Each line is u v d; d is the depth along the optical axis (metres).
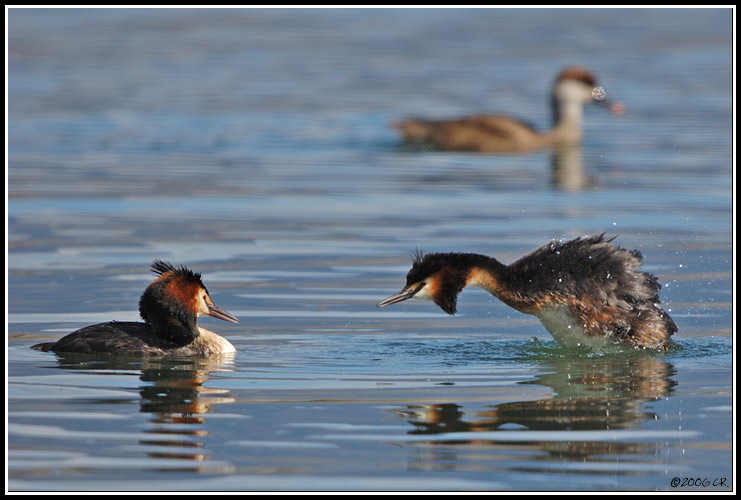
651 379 11.27
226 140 29.08
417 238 18.38
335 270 16.45
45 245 17.77
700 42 45.91
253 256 17.22
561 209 20.67
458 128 28.78
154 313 12.48
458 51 44.88
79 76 39.03
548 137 29.77
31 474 8.37
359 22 52.00
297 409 10.04
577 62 41.94
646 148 28.19
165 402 10.27
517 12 54.09
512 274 13.08
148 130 30.19
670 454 8.88
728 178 23.73
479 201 21.64
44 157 26.28
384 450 8.91
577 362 12.11
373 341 12.97
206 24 51.22
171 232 18.83
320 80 38.81
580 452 8.90
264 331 13.38
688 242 17.91
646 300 12.90
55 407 10.08
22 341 12.83
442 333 13.46
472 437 9.25
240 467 8.53
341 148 28.45
